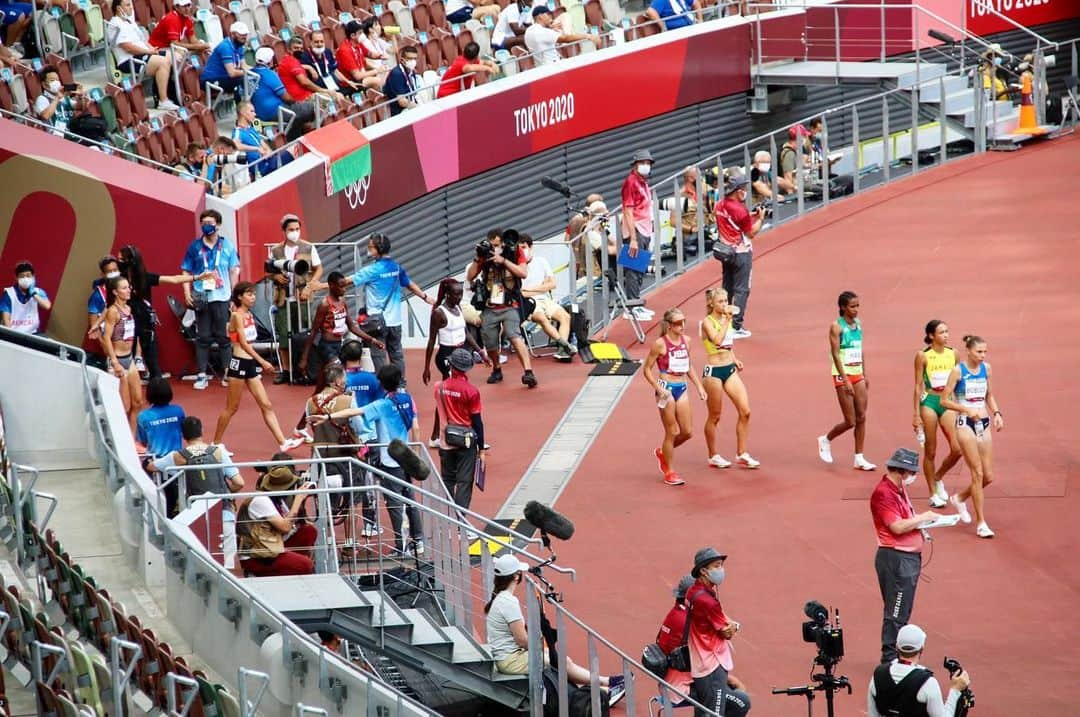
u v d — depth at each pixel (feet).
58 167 110.32
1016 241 134.72
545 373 114.52
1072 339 115.24
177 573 76.18
